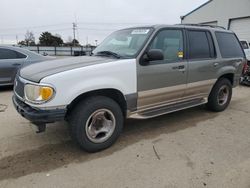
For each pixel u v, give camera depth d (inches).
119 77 133.5
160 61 151.3
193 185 105.5
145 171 116.0
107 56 151.0
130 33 161.9
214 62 186.5
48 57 307.6
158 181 108.2
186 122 184.1
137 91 143.3
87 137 129.3
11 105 224.4
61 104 116.9
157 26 154.1
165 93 158.9
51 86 113.7
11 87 305.1
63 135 156.0
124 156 130.4
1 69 274.8
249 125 179.6
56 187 103.6
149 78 146.6
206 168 119.0
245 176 112.5
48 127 168.4
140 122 182.4
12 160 124.7
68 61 141.2
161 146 142.7
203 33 182.4
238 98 270.1
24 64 286.5
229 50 203.3
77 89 119.3
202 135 159.8
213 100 200.8
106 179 109.5
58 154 131.8
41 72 122.6
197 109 218.2
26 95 121.0
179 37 164.2
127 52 146.6
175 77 160.7
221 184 106.3
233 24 712.4
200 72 177.2
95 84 124.3
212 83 191.5
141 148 139.9
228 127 174.9
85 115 126.0
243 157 130.6
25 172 114.1
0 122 177.6
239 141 151.0
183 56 165.3
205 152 135.7
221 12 744.3
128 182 107.4
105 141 135.9
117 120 138.9
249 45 531.5
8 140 147.9
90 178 110.2
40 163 122.3
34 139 149.9
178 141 149.9
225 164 123.0
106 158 128.3
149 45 145.6
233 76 211.3
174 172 115.3
